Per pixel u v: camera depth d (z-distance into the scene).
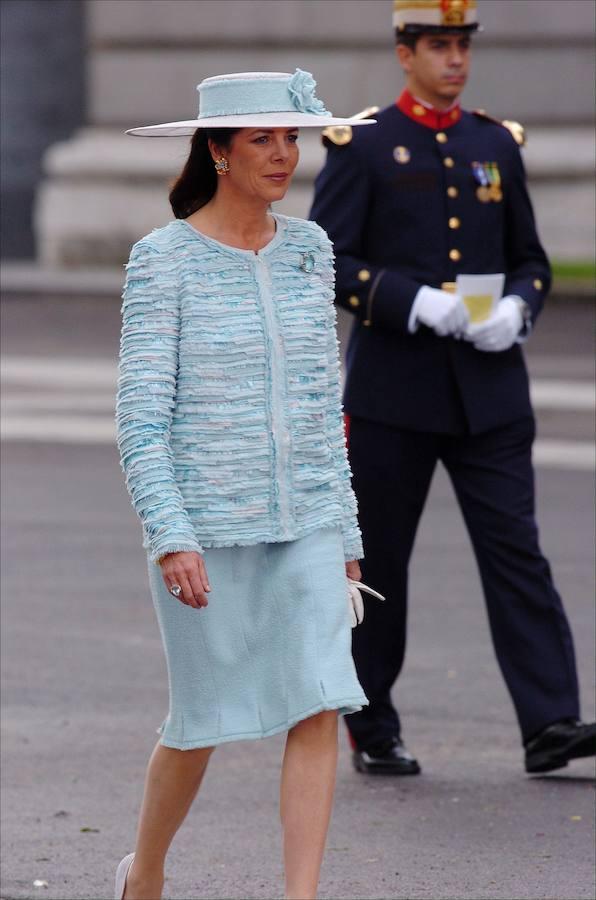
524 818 19.83
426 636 27.80
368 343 21.44
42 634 27.95
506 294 21.86
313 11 84.56
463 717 23.80
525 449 21.66
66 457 44.06
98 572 32.19
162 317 14.45
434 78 21.22
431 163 21.33
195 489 14.54
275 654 14.76
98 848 18.83
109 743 22.66
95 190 87.94
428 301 20.78
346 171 21.28
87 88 93.88
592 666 26.06
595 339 64.38
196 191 15.01
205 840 19.14
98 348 64.00
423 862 18.41
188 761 14.96
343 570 15.00
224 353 14.49
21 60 95.06
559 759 21.03
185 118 87.12
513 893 17.47
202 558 14.44
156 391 14.35
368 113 21.58
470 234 21.39
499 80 84.06
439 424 21.27
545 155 83.44
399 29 21.41
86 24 94.31
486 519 21.39
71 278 82.94
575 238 83.62
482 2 83.44
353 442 21.42
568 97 83.75
